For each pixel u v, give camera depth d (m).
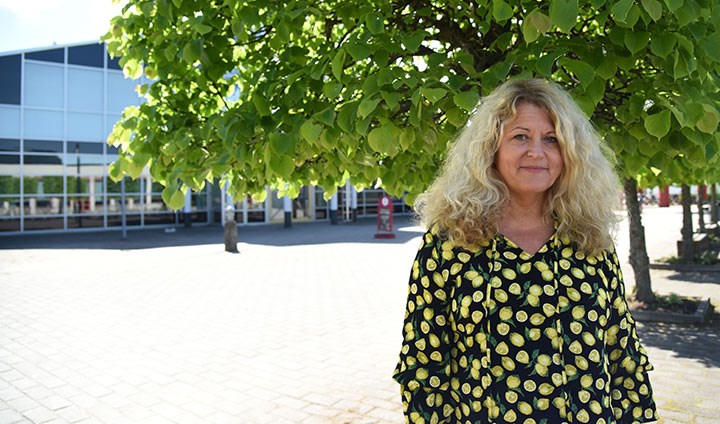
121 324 7.10
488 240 1.57
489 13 2.16
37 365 5.47
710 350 5.52
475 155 1.63
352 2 2.60
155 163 2.98
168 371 5.27
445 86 2.02
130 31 3.03
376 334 6.51
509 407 1.47
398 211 35.56
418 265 1.63
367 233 22.20
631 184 7.30
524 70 2.03
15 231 22.50
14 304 8.37
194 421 4.13
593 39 2.22
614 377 1.65
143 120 2.95
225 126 2.37
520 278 1.52
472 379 1.52
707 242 13.34
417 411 1.60
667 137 2.07
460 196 1.60
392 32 2.78
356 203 31.30
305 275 11.12
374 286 9.78
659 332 6.27
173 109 3.05
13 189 22.52
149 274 11.34
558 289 1.52
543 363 1.47
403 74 2.05
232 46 2.90
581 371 1.47
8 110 22.30
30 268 12.38
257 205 28.19
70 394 4.70
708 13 1.87
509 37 2.38
